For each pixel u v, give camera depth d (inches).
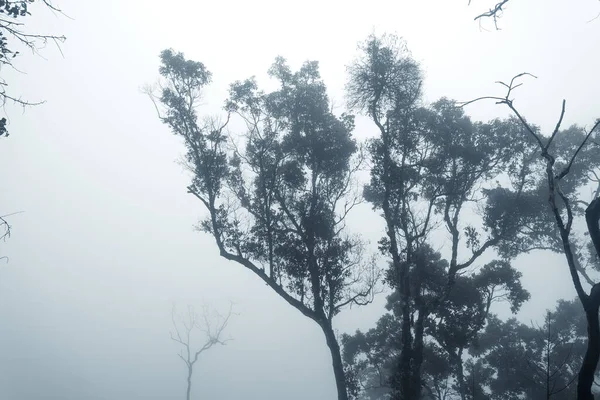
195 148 951.0
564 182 1154.0
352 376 880.9
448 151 916.0
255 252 928.9
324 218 951.6
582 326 1250.0
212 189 943.0
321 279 905.5
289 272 907.4
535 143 927.0
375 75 903.7
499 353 1277.1
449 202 943.7
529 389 1154.0
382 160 891.4
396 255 863.1
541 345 1187.3
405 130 898.7
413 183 917.8
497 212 924.6
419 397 773.3
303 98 977.5
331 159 953.5
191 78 976.3
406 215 903.7
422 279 960.3
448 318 992.9
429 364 1039.6
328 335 861.8
